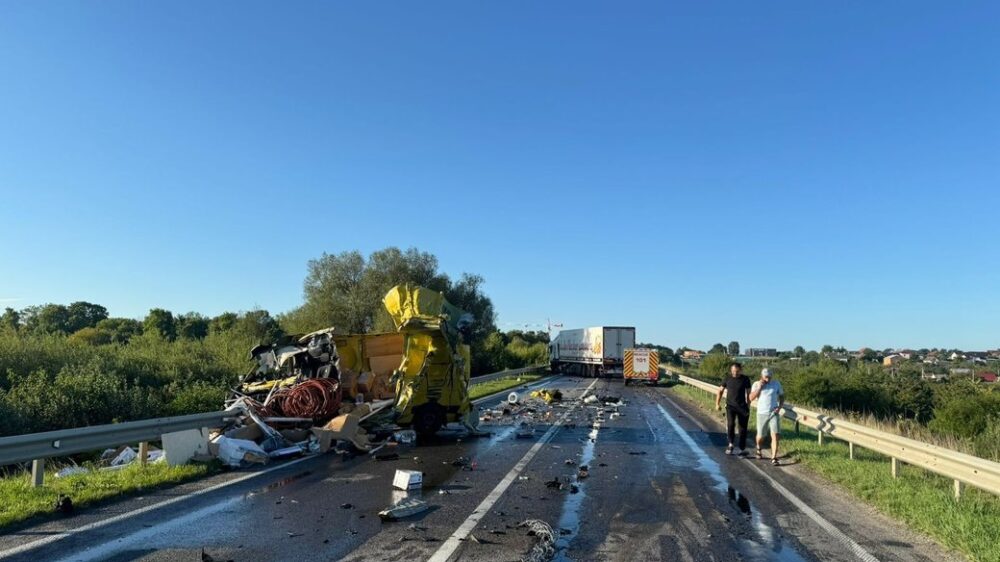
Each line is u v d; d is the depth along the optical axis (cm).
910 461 934
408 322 1442
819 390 3153
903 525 716
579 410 2170
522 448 1300
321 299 4775
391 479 962
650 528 695
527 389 3369
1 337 2291
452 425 1617
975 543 622
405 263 5016
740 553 609
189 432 1047
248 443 1114
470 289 5431
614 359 4625
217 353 3138
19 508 727
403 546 614
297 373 1551
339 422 1253
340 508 771
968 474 802
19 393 1659
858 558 598
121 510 755
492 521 713
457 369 1501
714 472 1049
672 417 1967
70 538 633
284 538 639
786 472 1059
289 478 969
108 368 2377
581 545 631
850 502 834
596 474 1019
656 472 1043
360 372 1630
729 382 1271
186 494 848
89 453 1467
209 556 578
